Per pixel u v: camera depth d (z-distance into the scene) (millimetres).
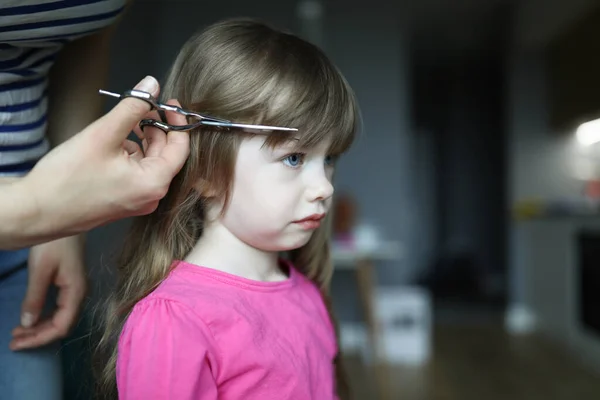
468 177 6270
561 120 3795
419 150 6309
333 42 3268
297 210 544
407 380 2486
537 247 3623
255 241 560
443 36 4746
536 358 2900
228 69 542
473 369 2684
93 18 536
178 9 3201
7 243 417
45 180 403
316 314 641
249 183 531
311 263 729
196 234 589
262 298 566
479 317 4203
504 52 4492
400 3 3303
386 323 2906
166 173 452
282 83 534
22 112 547
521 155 4043
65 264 622
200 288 532
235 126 496
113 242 791
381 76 3244
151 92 464
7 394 584
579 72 3482
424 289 5750
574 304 2975
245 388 509
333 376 660
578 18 3467
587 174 3961
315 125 531
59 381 634
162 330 479
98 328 605
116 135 425
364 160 3221
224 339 505
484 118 6246
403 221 3193
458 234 6250
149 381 464
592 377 2510
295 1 3268
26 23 488
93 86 685
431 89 6316
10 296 606
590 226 2738
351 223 2654
